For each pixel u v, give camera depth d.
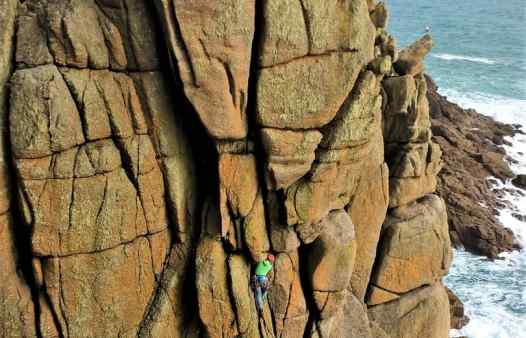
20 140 15.04
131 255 17.23
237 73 16.03
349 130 17.98
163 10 15.20
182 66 15.73
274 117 16.91
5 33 14.98
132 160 16.56
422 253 23.48
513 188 51.84
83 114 15.59
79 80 15.50
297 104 17.00
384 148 23.36
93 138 15.89
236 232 18.12
